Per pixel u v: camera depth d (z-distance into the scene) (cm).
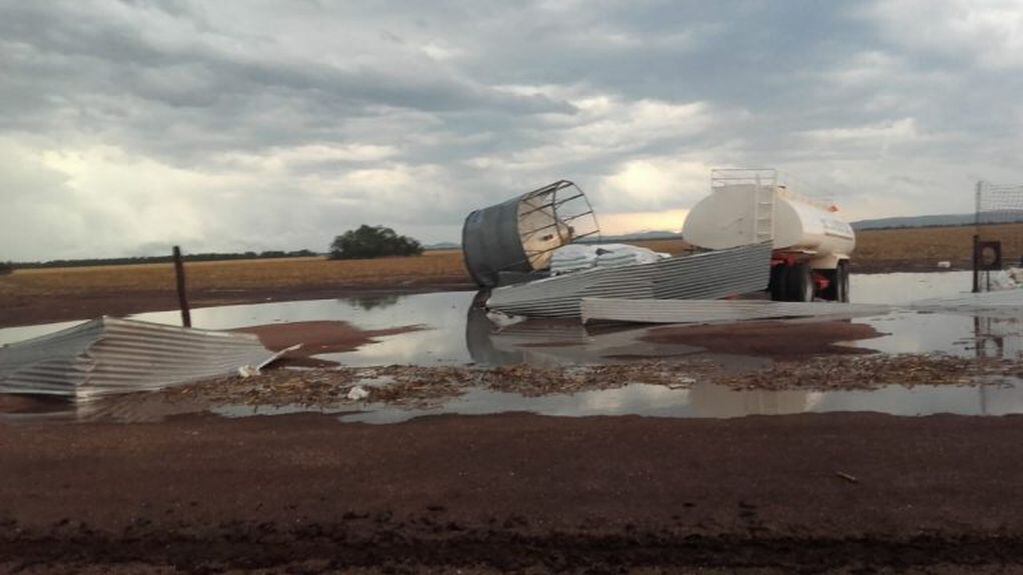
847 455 626
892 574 428
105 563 484
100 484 630
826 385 959
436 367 1284
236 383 1147
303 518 541
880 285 2962
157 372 1158
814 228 2133
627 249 2056
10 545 518
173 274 7294
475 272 2939
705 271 1905
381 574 453
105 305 3578
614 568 448
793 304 1809
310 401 988
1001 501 520
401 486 596
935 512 506
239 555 488
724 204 2102
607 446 679
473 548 483
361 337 1836
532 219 2841
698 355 1298
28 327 2630
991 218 2533
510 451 675
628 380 1057
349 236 10200
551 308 1944
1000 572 425
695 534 489
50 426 878
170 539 517
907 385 946
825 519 503
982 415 770
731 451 648
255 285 4962
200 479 632
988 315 1738
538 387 1030
